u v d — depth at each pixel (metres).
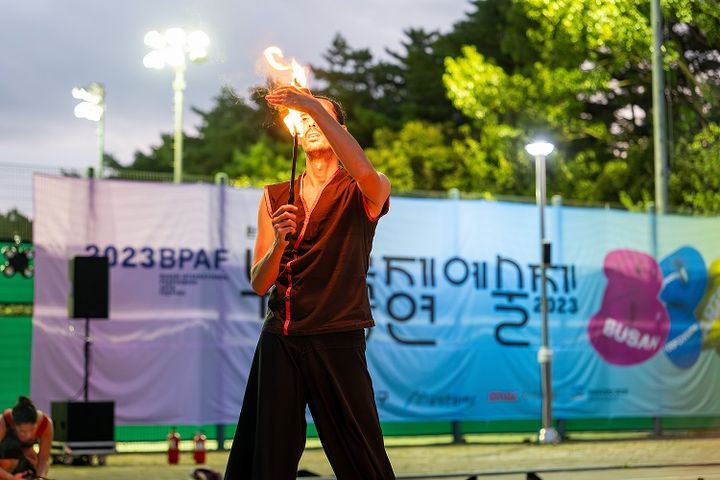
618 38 16.92
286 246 2.83
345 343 2.81
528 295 16.12
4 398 13.50
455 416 15.55
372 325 2.86
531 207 16.27
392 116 46.12
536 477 7.44
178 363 14.03
